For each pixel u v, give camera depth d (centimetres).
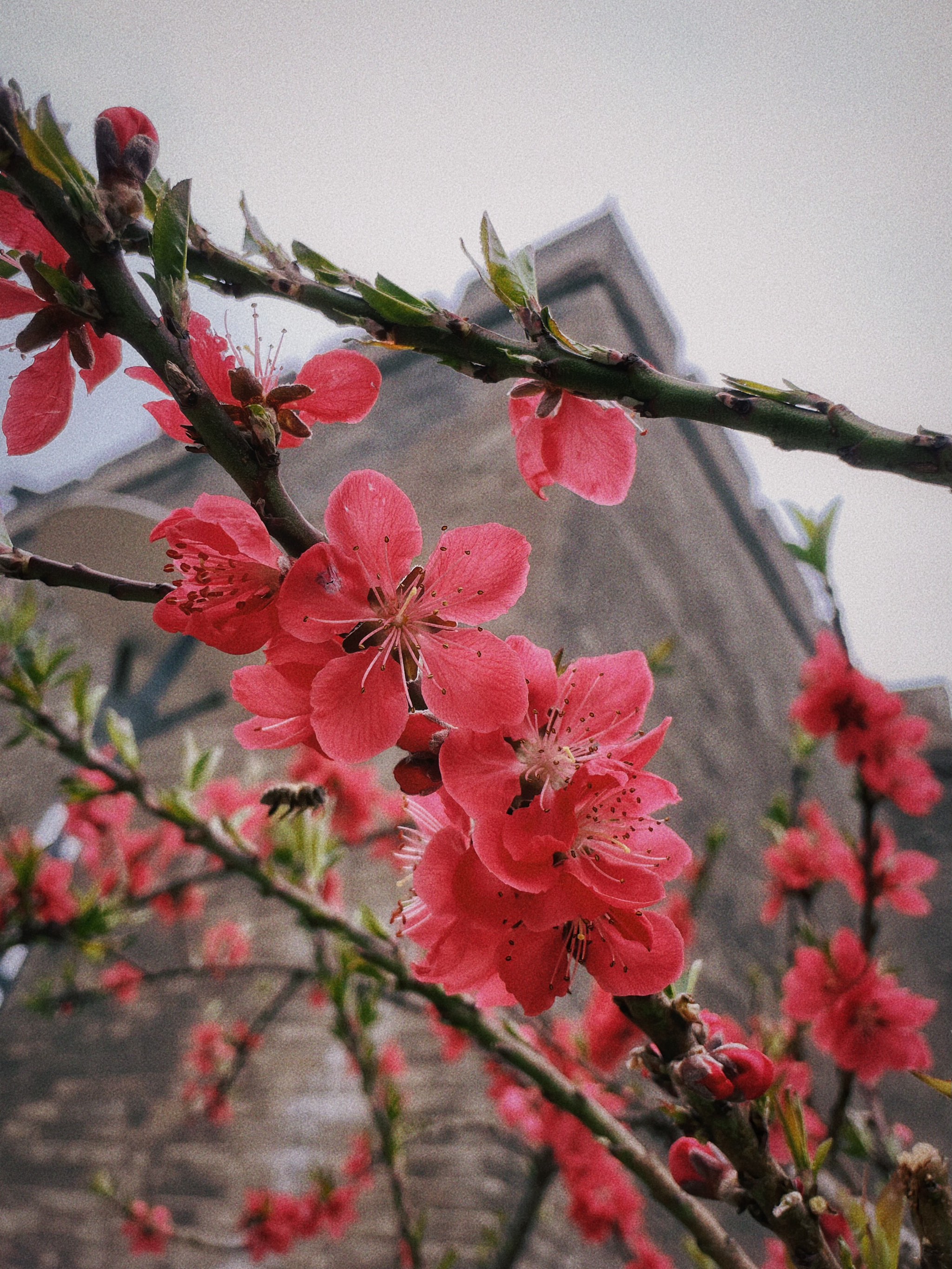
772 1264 35
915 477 15
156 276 14
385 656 15
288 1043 63
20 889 45
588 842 15
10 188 14
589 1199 51
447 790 14
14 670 34
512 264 16
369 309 15
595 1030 38
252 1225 53
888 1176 29
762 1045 36
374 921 27
